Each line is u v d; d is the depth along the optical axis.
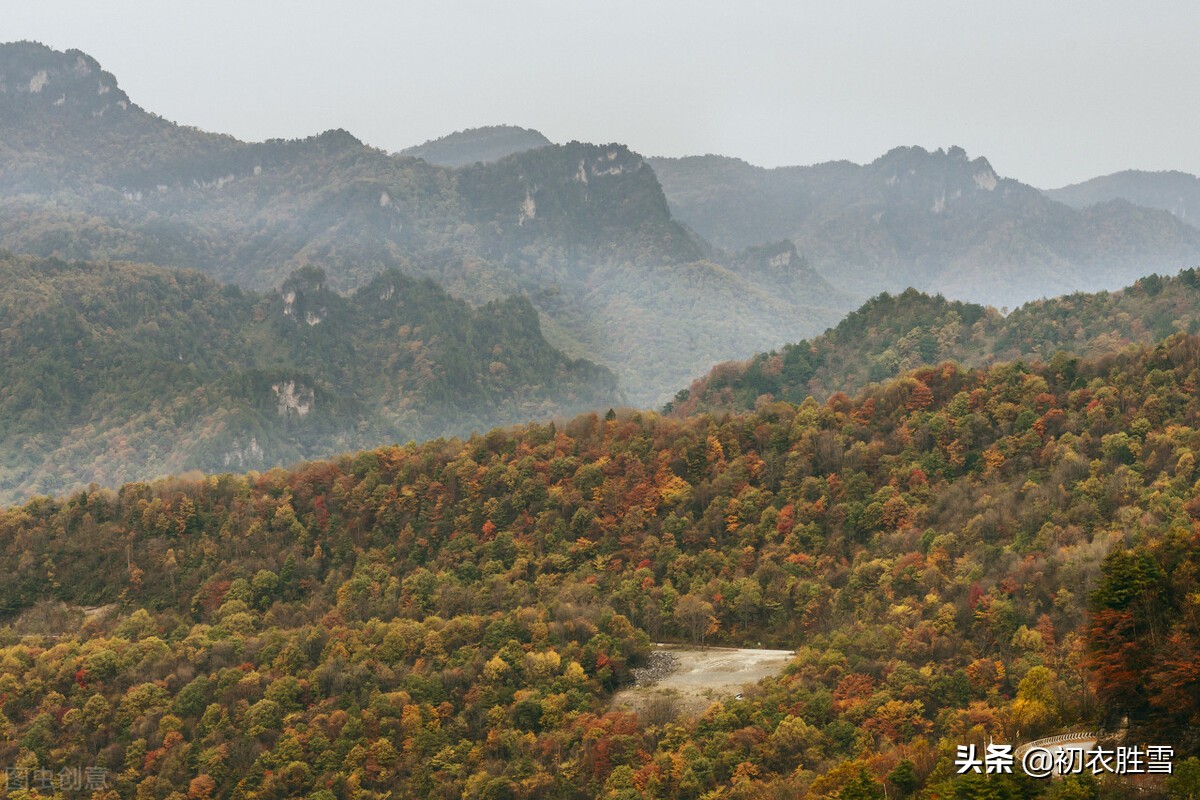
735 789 168.75
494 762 192.88
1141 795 121.38
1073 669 166.62
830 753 175.38
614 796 172.88
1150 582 141.50
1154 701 132.50
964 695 183.38
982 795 129.12
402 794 191.00
